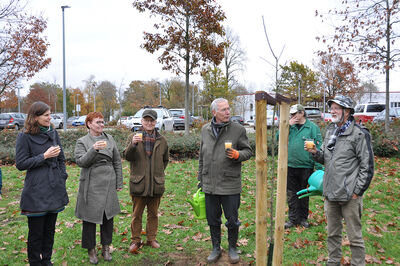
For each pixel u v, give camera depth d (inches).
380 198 235.6
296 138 183.2
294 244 163.3
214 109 146.6
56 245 166.4
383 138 403.2
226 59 1507.1
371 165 117.8
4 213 218.2
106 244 150.6
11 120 999.0
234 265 146.0
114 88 1755.7
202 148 151.7
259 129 98.9
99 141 137.9
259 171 100.4
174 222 199.2
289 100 100.9
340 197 120.9
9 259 152.3
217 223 151.2
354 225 122.5
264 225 102.6
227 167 144.3
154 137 159.6
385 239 168.1
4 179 304.0
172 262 149.8
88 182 145.6
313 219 198.1
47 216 135.3
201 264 147.1
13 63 506.6
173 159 404.5
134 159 155.2
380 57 473.7
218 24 470.0
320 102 1621.6
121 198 246.5
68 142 441.7
